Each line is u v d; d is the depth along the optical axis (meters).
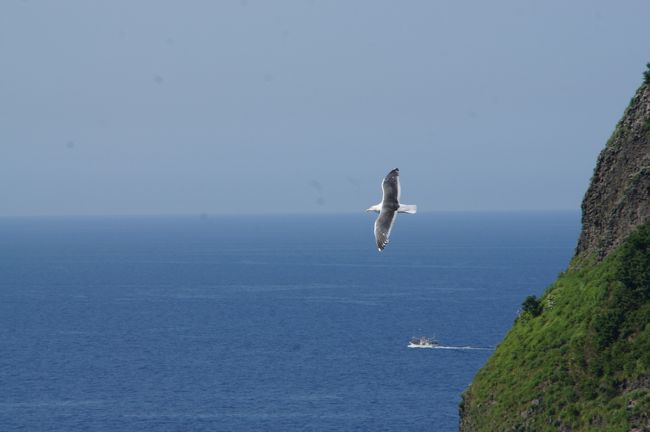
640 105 104.38
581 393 84.19
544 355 92.12
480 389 96.56
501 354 99.44
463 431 97.19
